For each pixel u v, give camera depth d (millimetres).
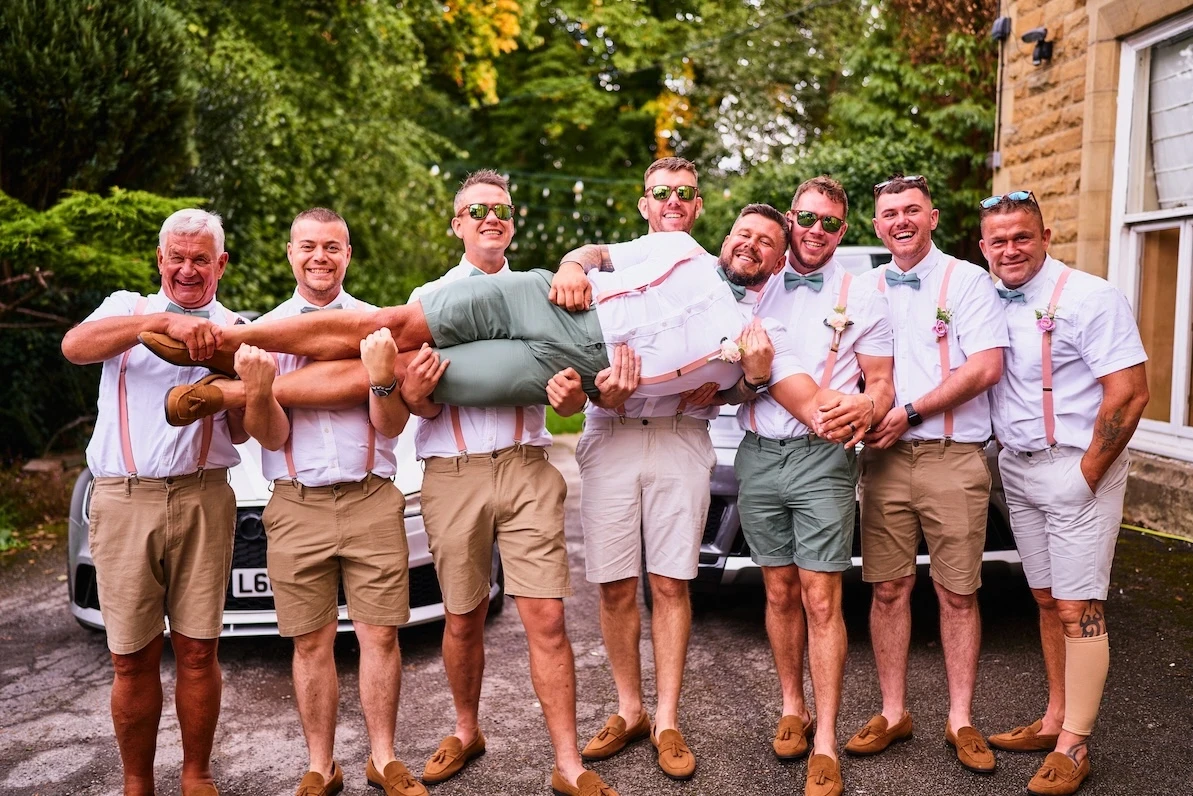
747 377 2904
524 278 2885
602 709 3562
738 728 3354
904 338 3182
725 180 16656
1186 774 2893
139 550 2689
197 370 2805
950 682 3133
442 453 2994
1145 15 5379
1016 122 6789
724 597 4801
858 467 3350
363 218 13445
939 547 3100
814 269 3172
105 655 4203
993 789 2861
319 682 2918
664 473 3133
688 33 19375
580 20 19766
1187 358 5367
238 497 3832
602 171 20750
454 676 3096
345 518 2891
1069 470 2918
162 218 6531
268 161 11273
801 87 16516
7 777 3094
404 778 2883
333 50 13070
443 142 15391
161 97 7395
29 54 6629
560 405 2826
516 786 2984
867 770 2992
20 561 5859
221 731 3422
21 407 7945
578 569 5445
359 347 2828
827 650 2969
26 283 7648
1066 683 2906
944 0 11836
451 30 15625
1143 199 5730
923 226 3154
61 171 7215
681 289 2869
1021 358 3006
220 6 11930
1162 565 4840
